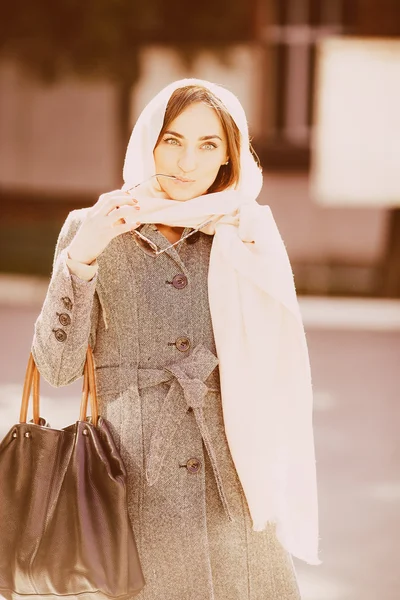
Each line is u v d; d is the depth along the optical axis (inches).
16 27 2325.3
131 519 305.4
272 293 310.8
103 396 312.0
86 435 301.4
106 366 312.0
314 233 2903.5
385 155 1782.7
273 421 313.7
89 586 293.3
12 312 1722.4
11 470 301.4
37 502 298.2
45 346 301.9
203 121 314.3
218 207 312.7
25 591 299.6
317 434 888.9
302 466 321.7
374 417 968.3
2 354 1263.5
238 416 309.4
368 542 612.4
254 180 333.4
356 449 834.8
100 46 2346.2
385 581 553.6
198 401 305.0
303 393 319.3
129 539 295.3
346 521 649.6
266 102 2854.3
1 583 300.7
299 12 2792.8
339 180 1791.3
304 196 2903.5
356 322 1763.0
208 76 2684.5
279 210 2923.2
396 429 917.2
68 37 2337.6
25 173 3080.7
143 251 311.6
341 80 1776.6
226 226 315.0
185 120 313.4
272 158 2918.3
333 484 732.0
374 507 679.1
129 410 307.4
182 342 310.0
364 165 1793.8
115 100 3026.6
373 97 1768.0
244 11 2630.4
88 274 297.1
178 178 315.0
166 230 319.0
